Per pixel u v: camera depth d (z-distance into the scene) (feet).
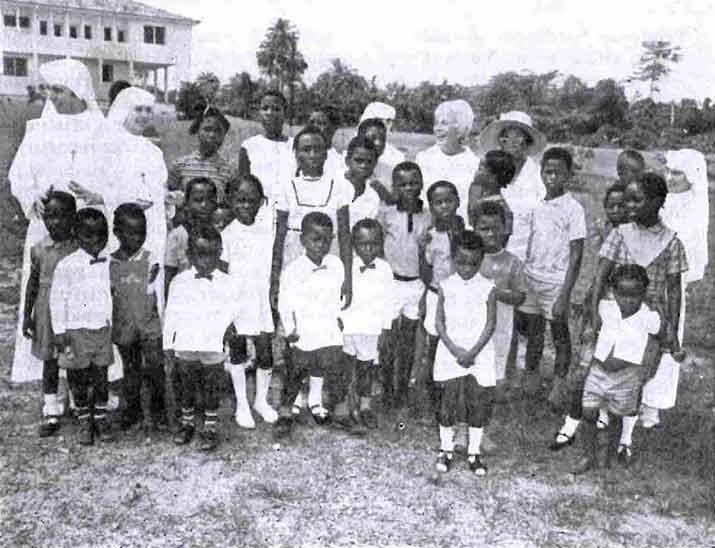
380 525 12.00
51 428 14.82
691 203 16.48
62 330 13.97
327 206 15.66
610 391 13.84
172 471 13.60
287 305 15.21
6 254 29.22
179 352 14.37
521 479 13.89
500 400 17.49
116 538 11.38
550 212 16.56
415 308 16.52
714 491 13.55
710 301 26.86
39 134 15.23
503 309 15.40
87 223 13.92
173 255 16.19
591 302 15.80
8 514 11.94
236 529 11.69
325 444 15.02
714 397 18.49
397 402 16.99
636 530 12.24
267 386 16.21
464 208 17.31
